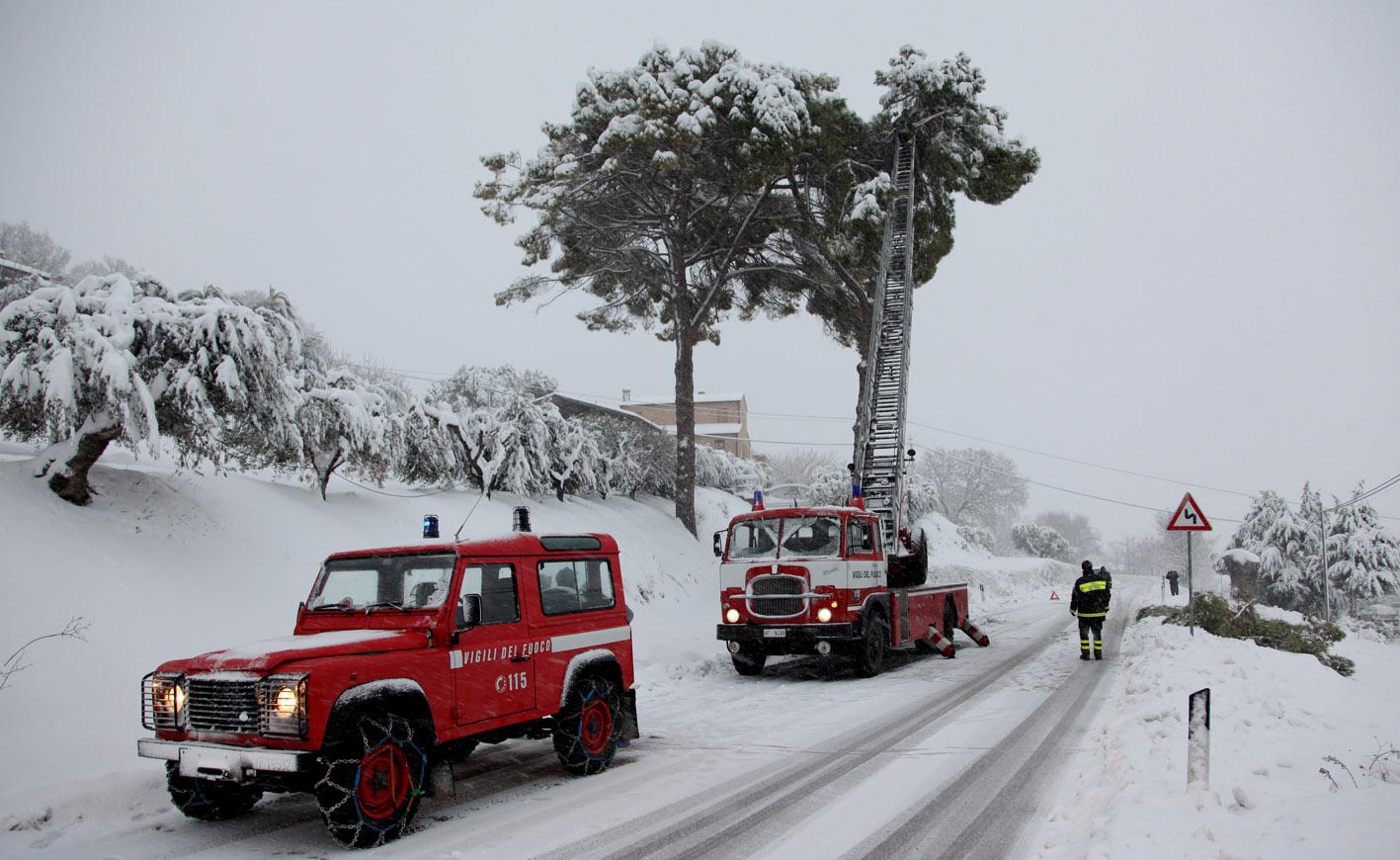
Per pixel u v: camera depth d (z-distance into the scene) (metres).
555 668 7.27
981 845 5.38
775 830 5.75
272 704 5.30
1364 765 6.54
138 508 11.35
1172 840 4.66
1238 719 8.20
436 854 5.36
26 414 10.20
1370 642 28.62
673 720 10.14
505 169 22.67
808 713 10.50
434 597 6.47
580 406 41.78
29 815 5.87
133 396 9.99
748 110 21.12
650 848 5.41
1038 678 13.15
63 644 8.32
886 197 22.36
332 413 14.73
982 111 24.53
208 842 5.64
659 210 24.81
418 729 5.96
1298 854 4.14
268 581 11.61
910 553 17.06
